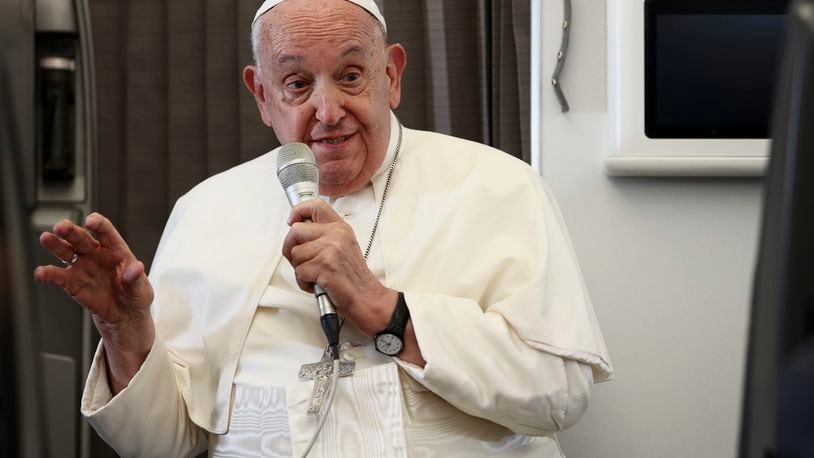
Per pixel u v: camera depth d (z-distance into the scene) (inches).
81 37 145.8
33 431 35.1
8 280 34.9
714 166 131.4
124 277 100.0
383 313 103.6
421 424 106.8
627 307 135.7
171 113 167.9
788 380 31.4
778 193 31.9
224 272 118.6
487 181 120.3
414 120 160.7
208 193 130.3
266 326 114.6
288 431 106.8
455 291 112.7
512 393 103.6
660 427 135.0
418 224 118.0
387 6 160.6
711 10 132.0
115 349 109.4
